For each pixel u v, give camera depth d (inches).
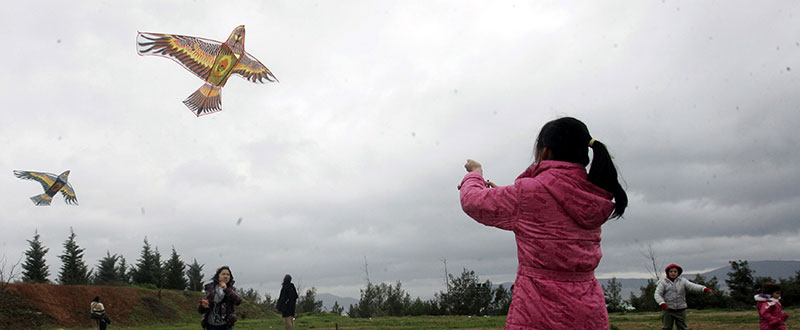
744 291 1172.5
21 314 1256.8
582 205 100.1
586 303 100.0
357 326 892.6
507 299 1525.6
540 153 111.9
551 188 101.3
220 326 321.7
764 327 348.5
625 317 916.0
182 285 2177.7
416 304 1609.3
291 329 562.9
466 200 109.9
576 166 104.7
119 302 1510.8
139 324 1435.8
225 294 323.6
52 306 1349.7
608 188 102.8
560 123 109.6
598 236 104.7
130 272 2313.0
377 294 1827.0
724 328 587.2
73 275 1929.1
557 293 99.7
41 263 1915.6
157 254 2257.6
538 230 101.7
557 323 99.0
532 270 103.0
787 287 1139.9
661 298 384.8
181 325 1395.2
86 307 1416.1
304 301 1989.4
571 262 100.0
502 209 105.0
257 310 1828.2
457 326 812.6
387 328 806.5
